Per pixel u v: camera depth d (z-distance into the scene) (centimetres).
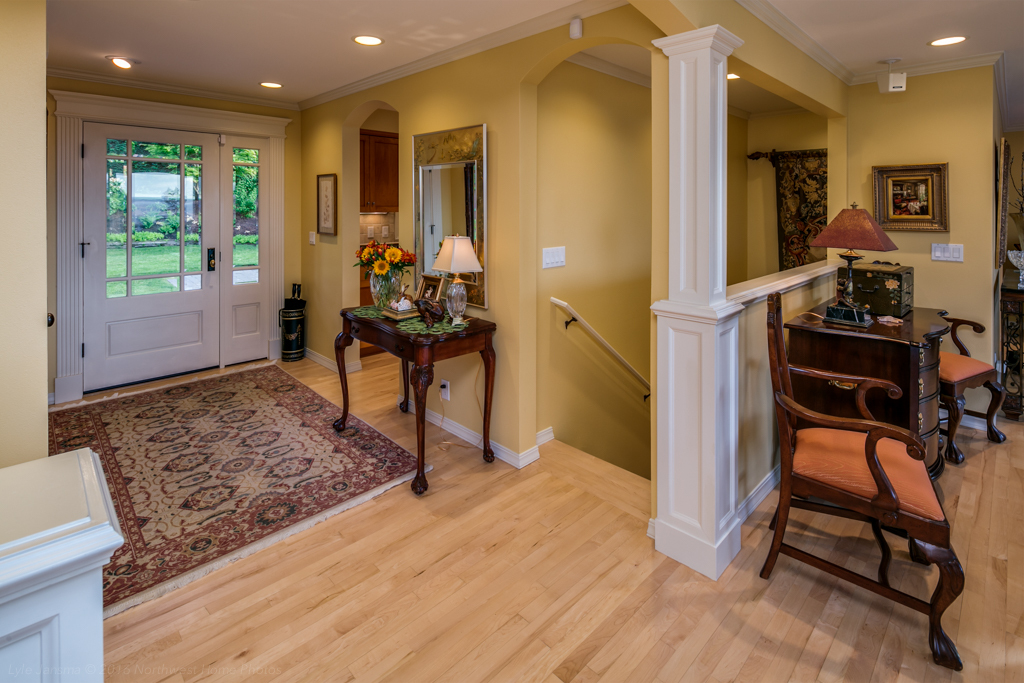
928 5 238
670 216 207
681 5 182
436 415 360
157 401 394
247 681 160
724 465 212
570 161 325
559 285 327
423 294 334
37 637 79
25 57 118
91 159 393
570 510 257
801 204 454
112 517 85
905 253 355
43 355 126
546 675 163
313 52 319
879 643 175
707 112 193
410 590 201
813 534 238
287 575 209
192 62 342
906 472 183
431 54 319
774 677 162
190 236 449
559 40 254
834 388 257
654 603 194
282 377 457
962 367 298
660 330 215
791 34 262
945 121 330
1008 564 212
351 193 447
